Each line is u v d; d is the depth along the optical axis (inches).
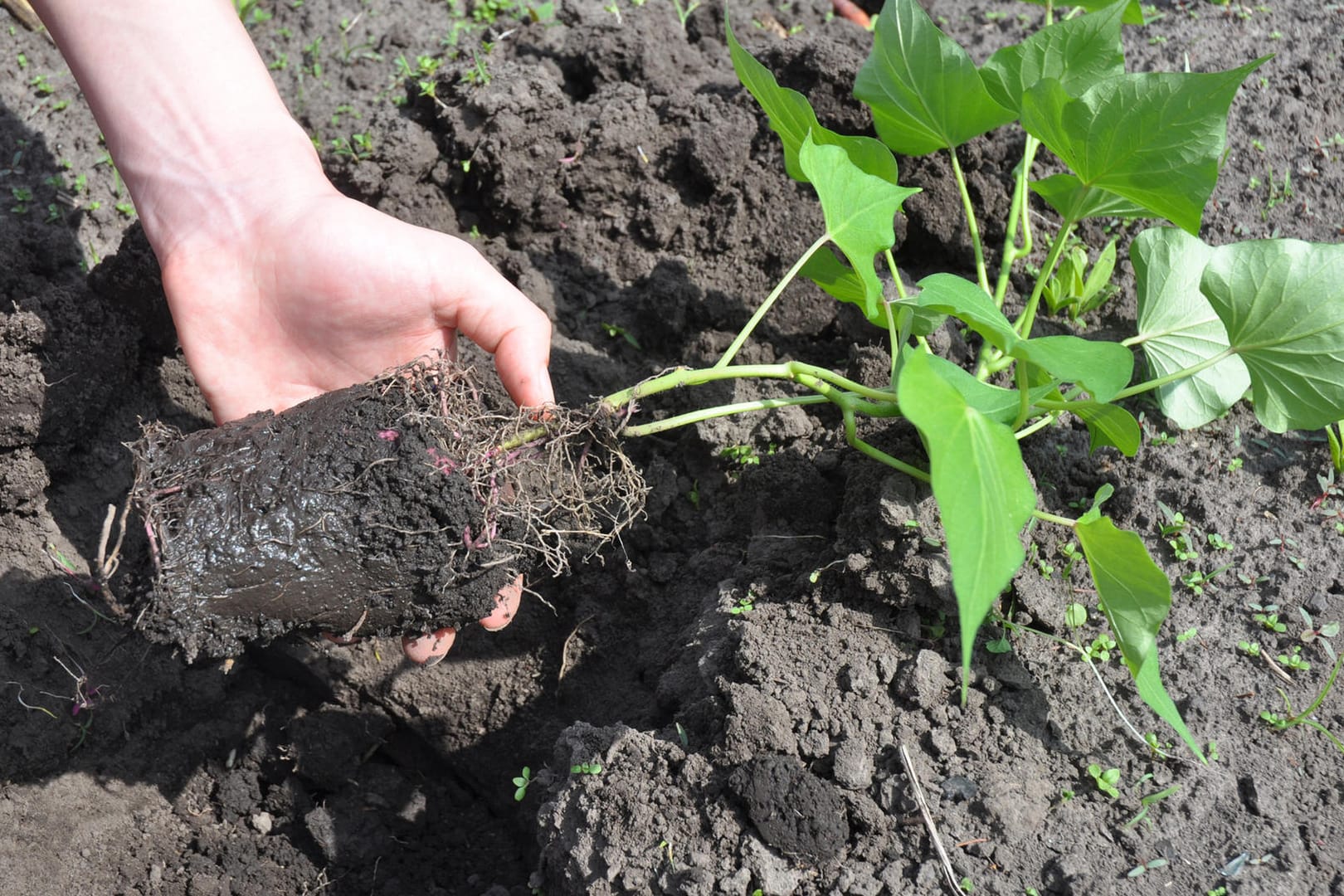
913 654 20.3
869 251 19.9
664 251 24.6
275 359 21.8
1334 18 25.9
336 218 20.9
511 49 26.2
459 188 24.9
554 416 20.5
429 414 19.6
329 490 19.2
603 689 22.4
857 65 24.3
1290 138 24.5
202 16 21.7
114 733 22.0
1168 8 26.6
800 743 19.7
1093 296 23.1
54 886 21.0
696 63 26.0
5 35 26.6
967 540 16.6
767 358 23.8
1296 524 21.4
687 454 23.4
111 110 21.5
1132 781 19.5
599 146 24.7
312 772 22.1
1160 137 19.8
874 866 19.1
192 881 21.3
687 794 19.6
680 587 22.7
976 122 21.7
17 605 22.2
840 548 20.7
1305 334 19.8
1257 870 19.0
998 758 19.6
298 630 19.6
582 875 19.4
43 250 24.4
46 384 22.7
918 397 16.8
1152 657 19.5
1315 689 20.2
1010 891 18.9
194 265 21.3
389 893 21.5
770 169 24.4
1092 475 21.8
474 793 22.6
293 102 25.8
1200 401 21.2
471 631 22.8
